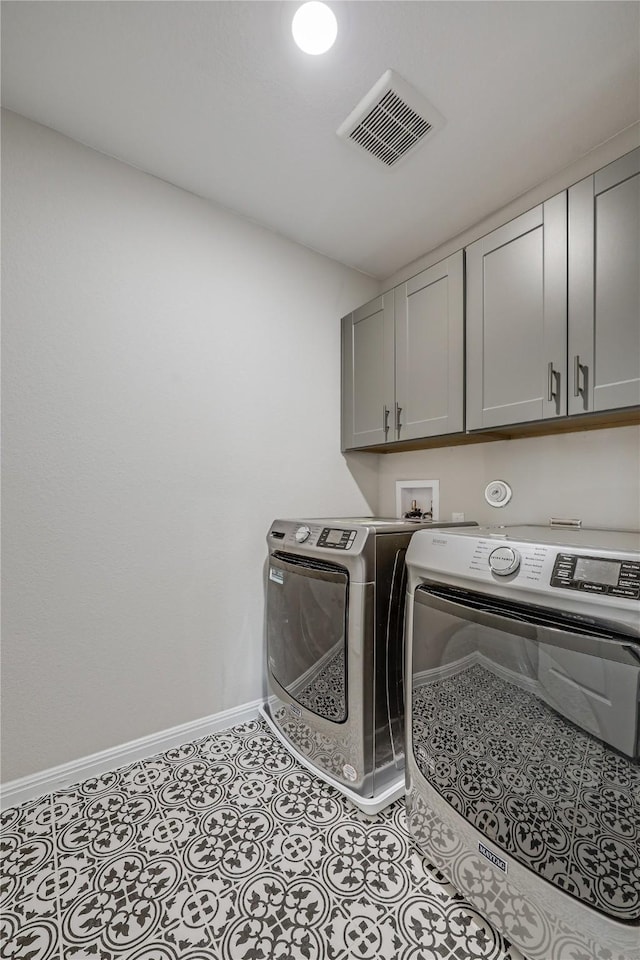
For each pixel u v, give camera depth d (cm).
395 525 151
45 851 121
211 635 185
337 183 175
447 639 109
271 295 207
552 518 167
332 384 231
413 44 119
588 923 80
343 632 144
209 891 108
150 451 171
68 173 153
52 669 149
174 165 167
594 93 133
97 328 159
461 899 105
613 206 121
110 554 161
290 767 160
